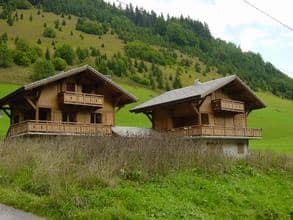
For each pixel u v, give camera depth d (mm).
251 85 193375
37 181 15961
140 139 22109
